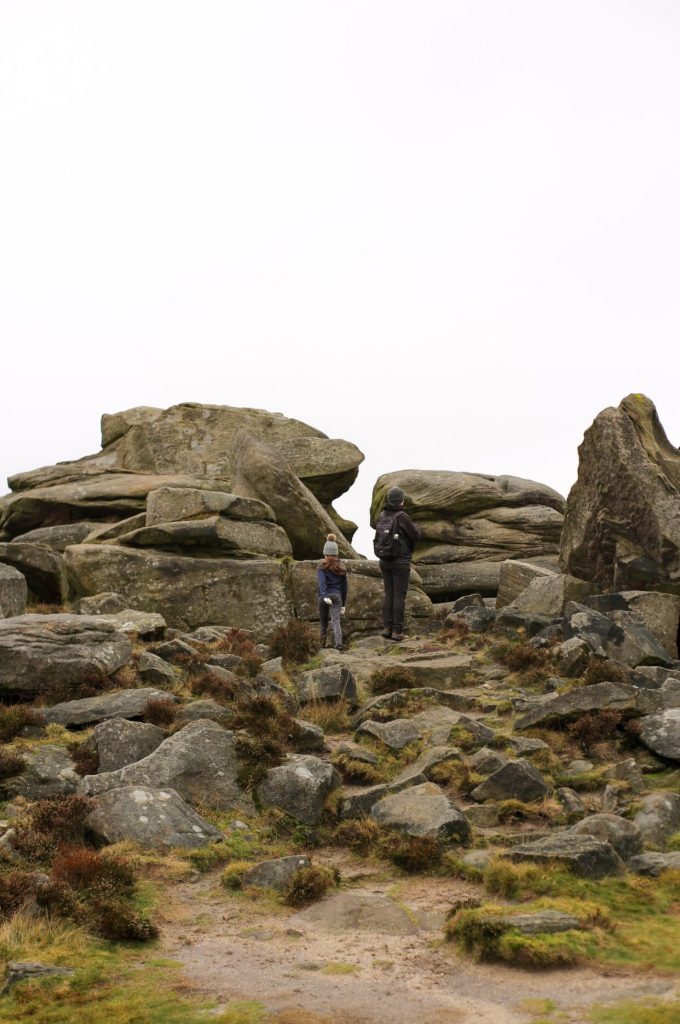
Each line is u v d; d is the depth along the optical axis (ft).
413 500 108.06
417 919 30.60
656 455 75.61
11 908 29.30
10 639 50.34
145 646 59.21
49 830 34.99
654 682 53.31
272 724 45.44
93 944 27.99
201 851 34.94
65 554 78.02
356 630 77.15
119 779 38.58
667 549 70.23
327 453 109.91
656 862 33.32
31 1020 23.35
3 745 43.19
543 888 31.40
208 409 113.19
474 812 39.09
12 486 107.86
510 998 24.53
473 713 51.70
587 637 58.70
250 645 63.52
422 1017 23.41
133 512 97.81
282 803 38.93
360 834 37.29
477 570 103.45
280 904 31.99
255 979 25.96
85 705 47.42
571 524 78.95
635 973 25.68
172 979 25.86
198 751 40.52
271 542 82.58
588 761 44.42
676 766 43.98
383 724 47.75
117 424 117.70
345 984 25.63
